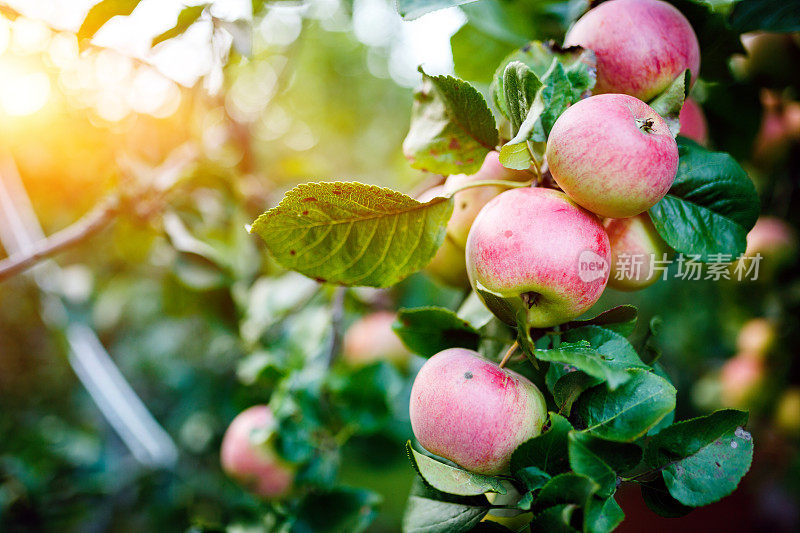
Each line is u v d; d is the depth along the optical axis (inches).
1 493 46.4
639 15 28.6
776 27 30.5
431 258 28.4
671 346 67.8
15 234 40.3
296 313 42.8
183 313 47.0
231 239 45.3
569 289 26.6
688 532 64.3
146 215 40.9
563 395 26.6
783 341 46.7
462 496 27.1
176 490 51.9
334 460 34.7
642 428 25.5
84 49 30.3
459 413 26.6
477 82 35.7
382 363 36.1
